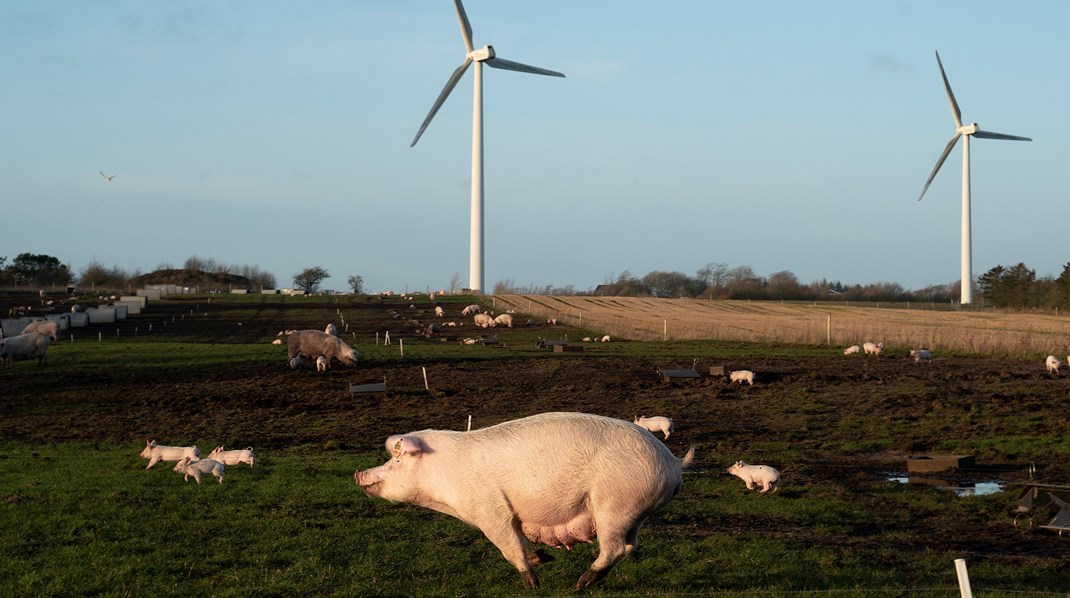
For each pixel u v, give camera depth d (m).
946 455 22.36
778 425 28.56
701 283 182.88
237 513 16.36
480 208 112.25
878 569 12.59
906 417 29.03
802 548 13.89
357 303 112.50
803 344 60.50
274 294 132.75
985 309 115.06
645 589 11.62
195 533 14.81
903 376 41.94
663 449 11.31
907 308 121.69
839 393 36.06
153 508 16.75
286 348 59.66
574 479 10.99
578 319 84.62
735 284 172.50
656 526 15.50
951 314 102.44
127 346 60.22
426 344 63.91
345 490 18.48
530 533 11.46
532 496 11.09
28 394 38.22
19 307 95.62
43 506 16.72
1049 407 29.98
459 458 11.39
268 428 29.59
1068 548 14.22
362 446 25.50
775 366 47.47
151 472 21.05
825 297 168.00
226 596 11.54
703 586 11.84
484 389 39.31
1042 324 78.81
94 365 49.22
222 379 43.94
